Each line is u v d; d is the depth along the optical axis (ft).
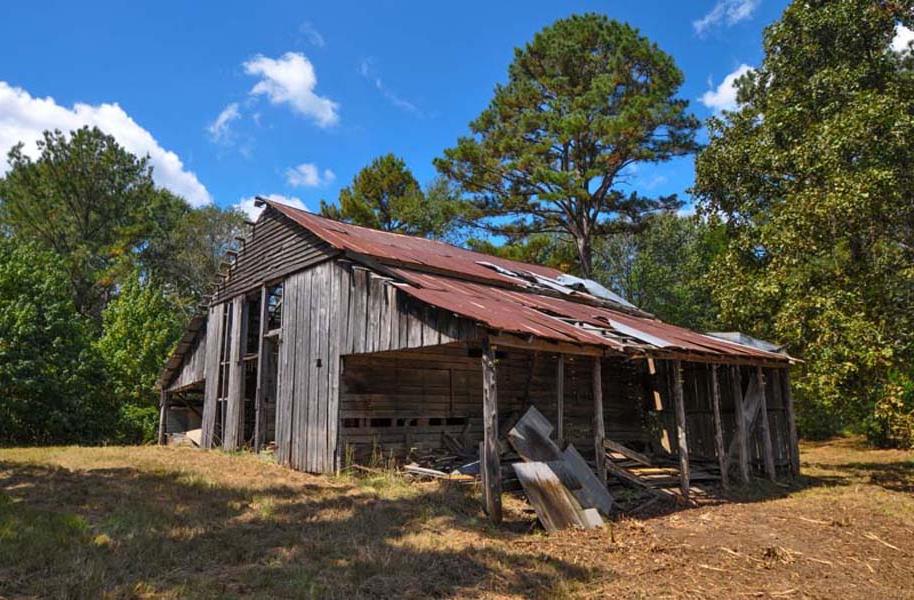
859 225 41.37
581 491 28.73
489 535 23.97
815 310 42.06
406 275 38.04
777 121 51.47
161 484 32.55
